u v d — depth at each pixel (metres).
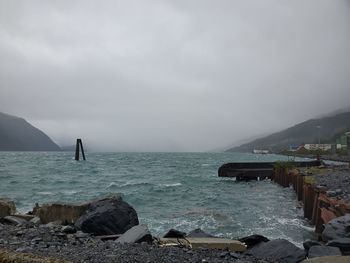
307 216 22.50
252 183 51.19
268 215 23.80
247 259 9.75
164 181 52.69
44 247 9.58
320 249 10.62
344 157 112.69
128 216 14.84
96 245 10.27
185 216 22.73
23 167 82.00
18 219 14.83
